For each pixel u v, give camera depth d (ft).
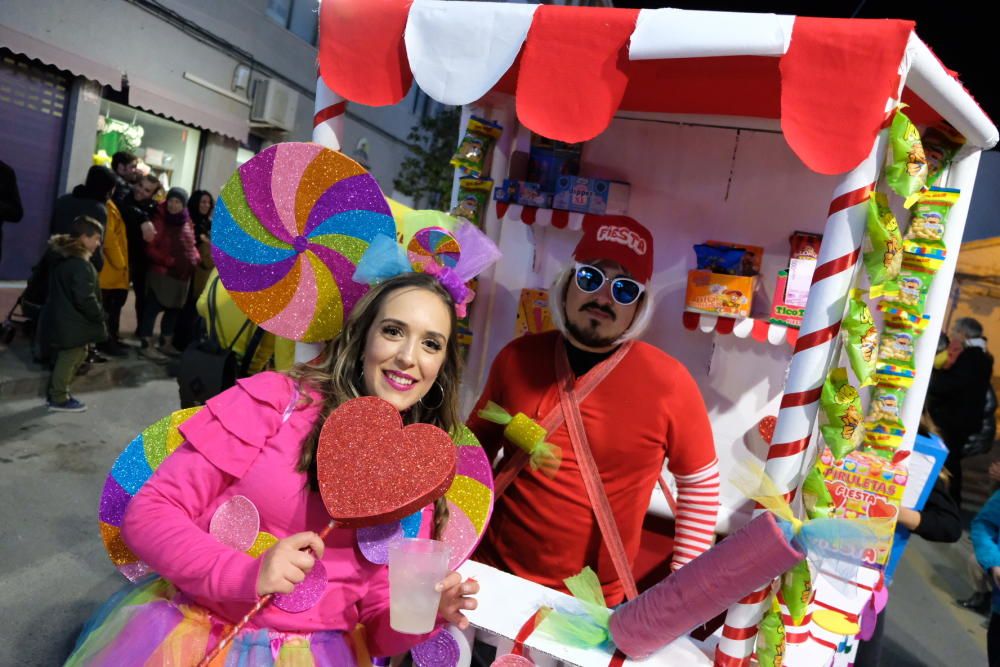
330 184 5.55
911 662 13.67
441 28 6.15
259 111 36.24
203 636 4.40
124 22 27.89
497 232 9.41
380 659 5.90
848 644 7.76
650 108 8.50
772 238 8.34
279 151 5.44
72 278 16.97
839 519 4.92
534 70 5.77
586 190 8.39
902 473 6.93
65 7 25.23
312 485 4.59
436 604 4.35
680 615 5.28
